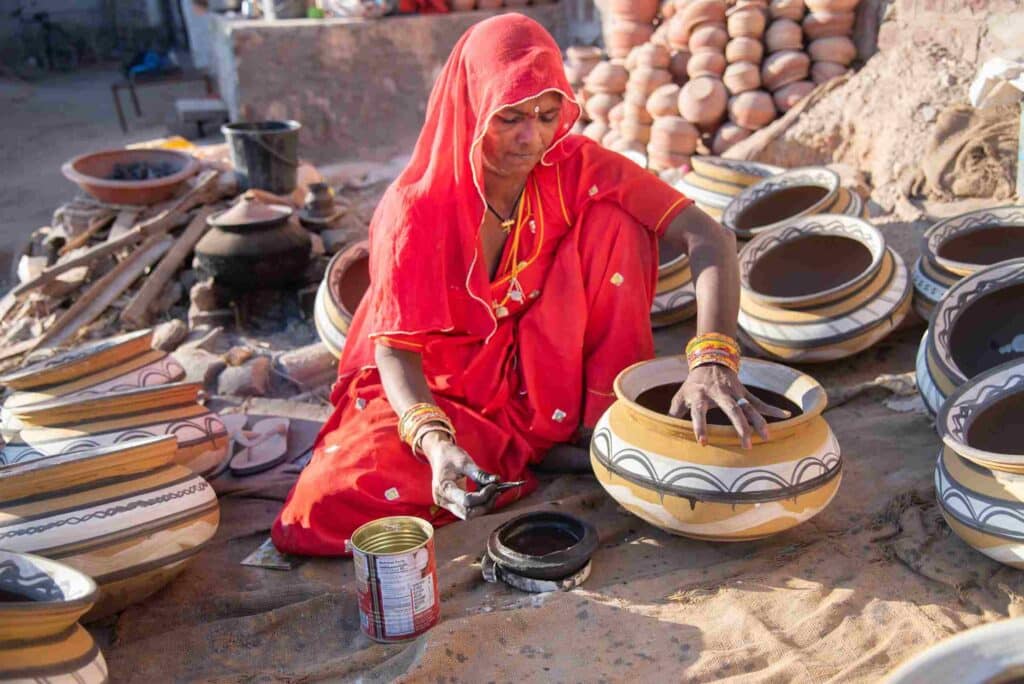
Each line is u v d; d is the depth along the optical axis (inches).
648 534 107.7
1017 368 101.1
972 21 190.4
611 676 84.8
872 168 195.0
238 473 131.4
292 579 105.4
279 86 316.8
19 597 81.9
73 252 229.3
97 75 634.2
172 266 215.8
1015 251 144.6
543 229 112.4
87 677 76.9
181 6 647.1
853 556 99.5
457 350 114.2
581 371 116.5
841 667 83.6
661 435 97.3
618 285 113.3
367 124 324.8
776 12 222.7
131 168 250.2
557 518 104.4
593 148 114.0
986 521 90.7
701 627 90.1
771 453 94.1
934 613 89.4
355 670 88.6
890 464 117.2
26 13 665.0
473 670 86.1
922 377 116.9
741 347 151.1
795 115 211.5
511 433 115.5
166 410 117.7
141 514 94.4
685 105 227.0
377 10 319.3
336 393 121.0
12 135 462.9
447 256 107.7
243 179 242.8
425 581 91.8
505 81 97.2
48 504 91.9
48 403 111.0
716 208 183.6
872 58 210.5
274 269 195.9
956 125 180.4
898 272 141.6
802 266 154.9
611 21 257.3
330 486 107.0
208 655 93.0
